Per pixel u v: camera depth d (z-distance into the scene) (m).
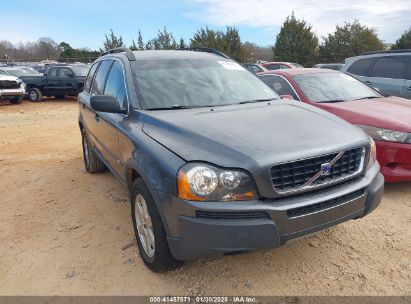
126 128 3.69
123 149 3.76
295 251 3.65
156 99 3.86
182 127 3.20
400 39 39.16
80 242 3.96
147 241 3.34
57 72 18.72
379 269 3.35
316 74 6.63
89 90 5.71
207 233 2.71
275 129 3.19
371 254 3.58
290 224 2.78
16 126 11.47
